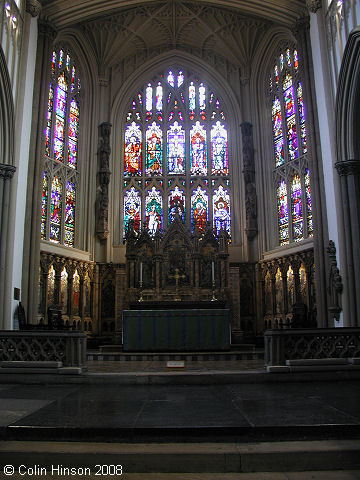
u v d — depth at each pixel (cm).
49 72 2011
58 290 2128
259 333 2336
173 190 2594
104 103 2634
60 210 2300
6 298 1598
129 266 2222
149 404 689
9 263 1627
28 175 1831
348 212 1595
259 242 2436
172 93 2750
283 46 2448
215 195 2588
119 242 2516
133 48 2691
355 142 1614
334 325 1681
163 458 487
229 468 484
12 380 939
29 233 1795
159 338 1709
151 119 2700
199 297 2183
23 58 1802
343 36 1623
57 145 2322
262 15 2122
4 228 1605
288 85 2402
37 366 959
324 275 1750
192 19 2536
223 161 2644
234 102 2650
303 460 489
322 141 1822
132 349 1702
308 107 1898
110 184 2544
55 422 566
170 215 2497
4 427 546
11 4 1686
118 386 895
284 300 2195
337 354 1002
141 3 2170
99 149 2539
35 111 1892
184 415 604
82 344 1011
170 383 920
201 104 2733
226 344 1703
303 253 2084
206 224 2323
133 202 2577
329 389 831
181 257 2259
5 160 1645
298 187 2264
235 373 934
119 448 509
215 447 511
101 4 2102
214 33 2588
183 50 2727
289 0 1991
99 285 2409
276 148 2481
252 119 2589
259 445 517
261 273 2402
